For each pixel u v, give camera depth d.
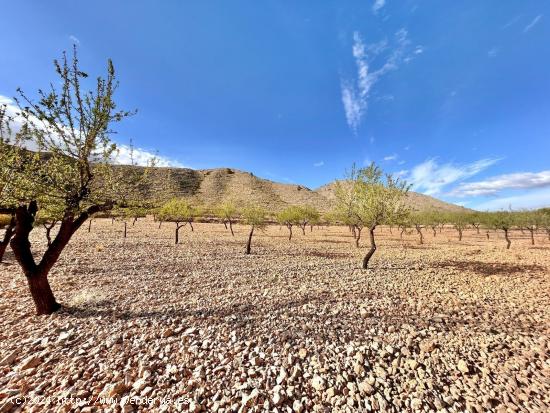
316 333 8.34
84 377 5.88
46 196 8.62
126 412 4.85
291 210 45.88
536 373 6.38
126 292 12.48
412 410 5.16
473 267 21.53
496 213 43.19
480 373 6.39
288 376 6.12
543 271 19.88
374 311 10.48
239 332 8.29
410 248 35.19
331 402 5.32
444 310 10.82
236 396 5.41
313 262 22.98
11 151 8.67
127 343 7.39
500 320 9.86
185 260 22.00
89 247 25.39
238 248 30.78
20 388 5.46
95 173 9.33
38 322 8.73
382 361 6.76
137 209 10.63
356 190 20.39
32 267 9.29
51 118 7.86
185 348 7.18
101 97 8.74
